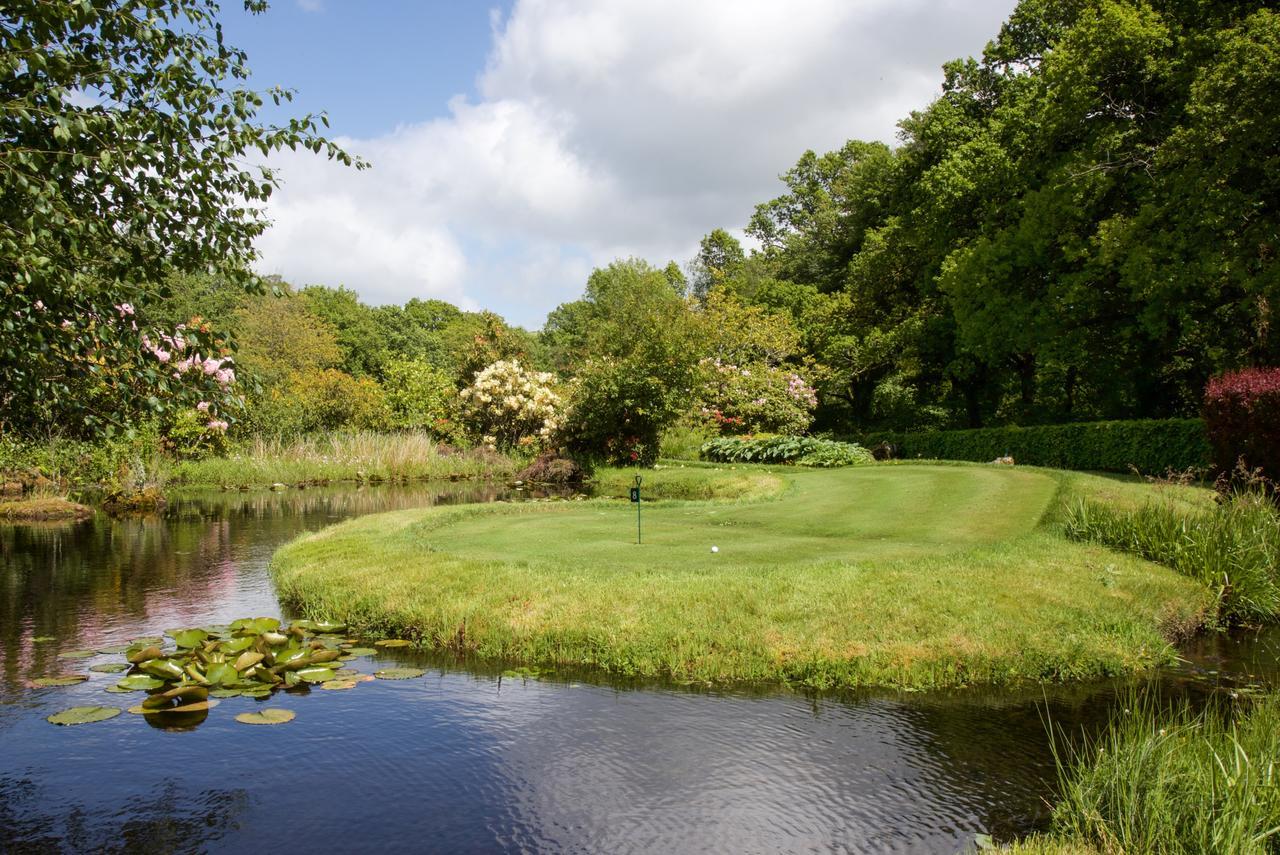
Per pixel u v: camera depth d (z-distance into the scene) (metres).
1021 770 4.45
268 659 6.12
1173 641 6.90
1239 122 14.91
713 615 6.59
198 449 24.61
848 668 5.85
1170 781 3.83
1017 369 28.03
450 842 3.71
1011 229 22.45
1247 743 4.09
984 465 17.66
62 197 4.28
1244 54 15.05
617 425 24.86
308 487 23.12
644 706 5.41
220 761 4.58
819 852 3.64
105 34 4.52
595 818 3.94
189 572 10.12
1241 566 8.27
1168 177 16.88
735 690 5.70
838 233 40.06
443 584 7.73
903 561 8.13
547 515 13.31
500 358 32.59
